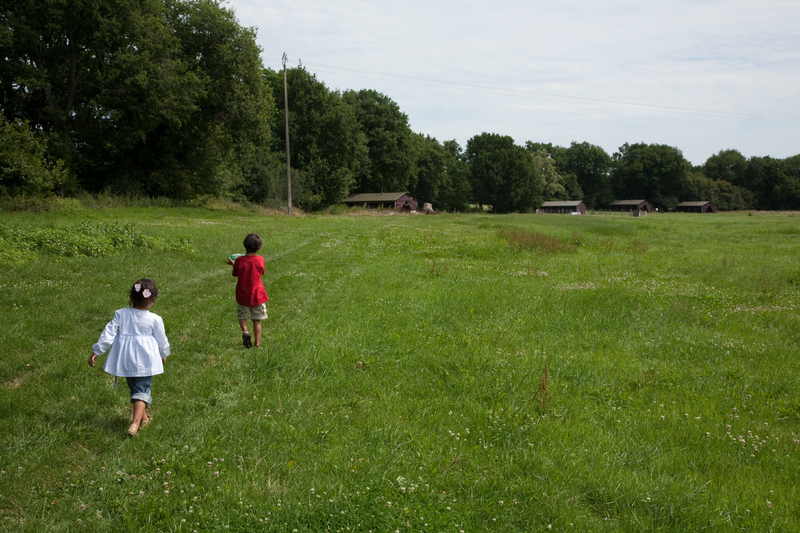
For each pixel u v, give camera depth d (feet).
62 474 11.00
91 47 92.22
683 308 28.89
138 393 13.07
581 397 16.20
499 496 10.58
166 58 99.76
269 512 9.64
